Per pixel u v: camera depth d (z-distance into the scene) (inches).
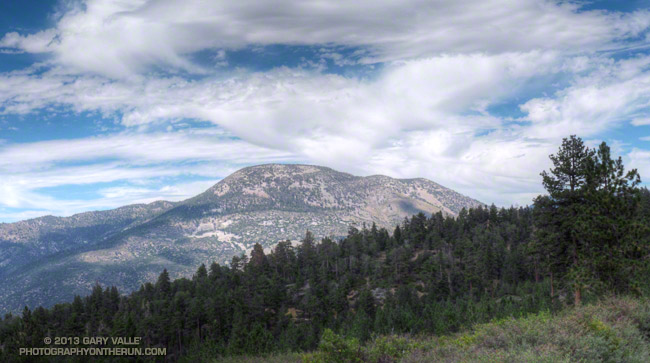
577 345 453.1
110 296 5826.8
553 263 1277.1
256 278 5610.2
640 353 436.1
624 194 1130.0
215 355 2947.8
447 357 541.6
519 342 523.2
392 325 2847.0
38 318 4847.4
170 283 6058.1
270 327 4291.3
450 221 6855.3
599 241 1122.0
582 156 1218.6
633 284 992.9
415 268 5270.7
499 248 4867.1
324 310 4175.7
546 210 1262.3
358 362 585.3
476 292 4168.3
